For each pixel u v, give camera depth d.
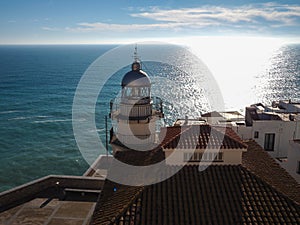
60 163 54.41
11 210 26.09
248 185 15.84
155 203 14.79
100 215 15.12
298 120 31.23
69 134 69.19
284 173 18.77
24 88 129.50
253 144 22.80
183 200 14.98
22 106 96.94
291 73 184.62
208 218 14.02
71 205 26.97
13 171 51.38
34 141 65.62
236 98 108.75
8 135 69.69
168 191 15.52
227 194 15.29
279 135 31.09
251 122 32.47
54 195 28.41
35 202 27.28
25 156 57.41
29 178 49.31
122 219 14.05
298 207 14.55
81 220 24.88
